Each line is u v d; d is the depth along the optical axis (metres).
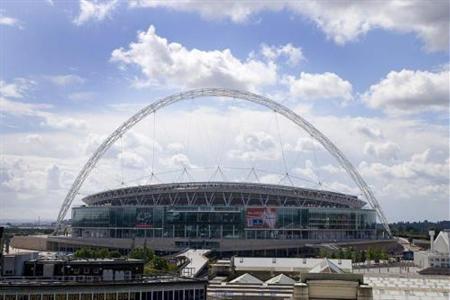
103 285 84.62
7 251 106.25
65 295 82.50
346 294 82.38
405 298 108.00
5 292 80.25
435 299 108.00
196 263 199.00
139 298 87.06
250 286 150.25
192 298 92.00
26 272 90.69
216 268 195.75
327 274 84.31
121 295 85.75
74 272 91.12
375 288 114.88
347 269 184.75
